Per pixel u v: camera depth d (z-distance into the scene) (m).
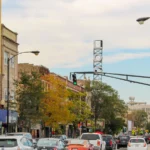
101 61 120.06
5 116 57.84
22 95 57.06
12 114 59.25
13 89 65.12
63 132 91.25
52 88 71.12
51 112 69.31
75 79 45.09
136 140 50.12
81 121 93.31
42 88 58.53
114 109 109.81
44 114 62.22
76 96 87.81
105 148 51.19
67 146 34.75
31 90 57.22
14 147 24.56
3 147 24.42
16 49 67.50
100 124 112.38
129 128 194.88
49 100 69.12
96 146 43.03
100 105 107.44
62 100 71.06
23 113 56.62
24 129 68.19
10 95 63.38
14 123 59.91
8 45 63.88
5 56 62.62
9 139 24.98
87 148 35.06
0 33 60.50
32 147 27.11
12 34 66.25
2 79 60.31
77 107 87.19
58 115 70.00
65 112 71.69
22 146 25.14
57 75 91.19
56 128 74.62
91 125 105.81
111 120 115.81
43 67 81.44
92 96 107.88
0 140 24.94
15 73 66.81
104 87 108.50
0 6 61.91
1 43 61.09
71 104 75.06
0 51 60.41
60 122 73.81
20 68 76.94
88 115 93.06
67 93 72.81
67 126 97.12
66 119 72.25
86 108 91.19
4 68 61.97
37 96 57.50
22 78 57.62
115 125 119.69
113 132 121.31
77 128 99.75
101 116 107.69
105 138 54.66
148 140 99.19
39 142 31.22
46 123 70.50
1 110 57.06
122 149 63.66
